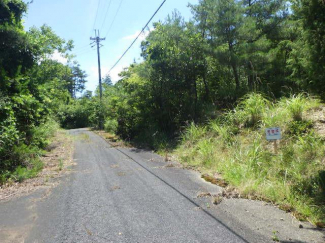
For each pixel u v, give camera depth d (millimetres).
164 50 11766
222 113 10289
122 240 3375
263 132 7184
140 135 13312
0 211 4496
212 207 4328
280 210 4141
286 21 12031
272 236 3361
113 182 5957
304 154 5512
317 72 4469
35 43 11273
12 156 6965
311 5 4332
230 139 7695
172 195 4949
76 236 3514
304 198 4355
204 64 11617
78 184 5875
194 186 5438
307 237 3328
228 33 11062
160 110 12367
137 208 4387
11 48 10062
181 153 8445
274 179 5223
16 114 8992
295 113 6902
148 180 6020
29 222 4008
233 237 3365
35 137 9906
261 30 12297
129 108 13836
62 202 4777
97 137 17031
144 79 12625
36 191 5496
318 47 4383
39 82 13797
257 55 10750
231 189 5039
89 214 4199
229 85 12039
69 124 37938
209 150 7465
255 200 4574
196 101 11586
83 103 41188
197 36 11352
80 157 9438
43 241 3418
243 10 11273
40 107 10906
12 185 5957
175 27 11547
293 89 10289
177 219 3928
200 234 3465
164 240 3348
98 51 26953
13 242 3428
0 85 8773
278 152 6074
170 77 11719
